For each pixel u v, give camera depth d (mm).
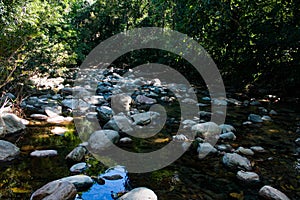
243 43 7031
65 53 7301
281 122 4414
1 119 3469
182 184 2369
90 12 14234
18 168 2508
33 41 5328
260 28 6574
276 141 3500
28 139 3277
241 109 5328
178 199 2125
